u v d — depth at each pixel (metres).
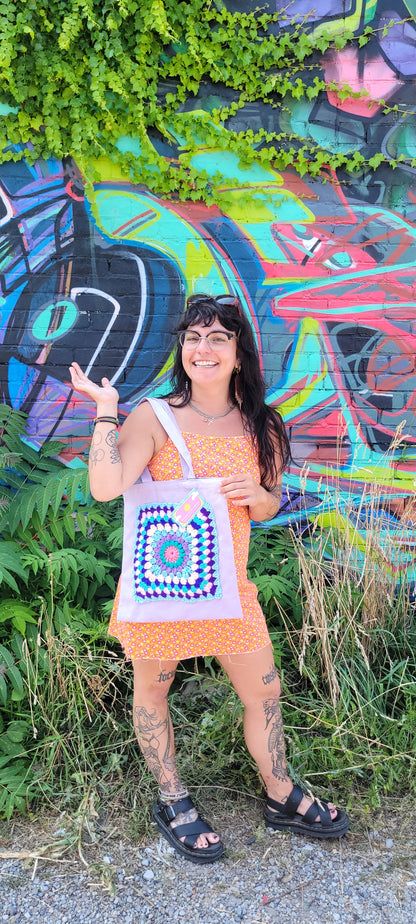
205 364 1.96
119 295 3.46
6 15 3.13
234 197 3.42
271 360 3.50
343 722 2.52
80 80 3.26
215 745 2.58
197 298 2.11
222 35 3.27
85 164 3.35
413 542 3.32
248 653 2.02
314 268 3.47
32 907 1.95
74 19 3.10
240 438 2.04
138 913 1.93
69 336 3.46
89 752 2.49
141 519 1.89
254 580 2.96
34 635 2.72
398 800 2.42
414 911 1.96
